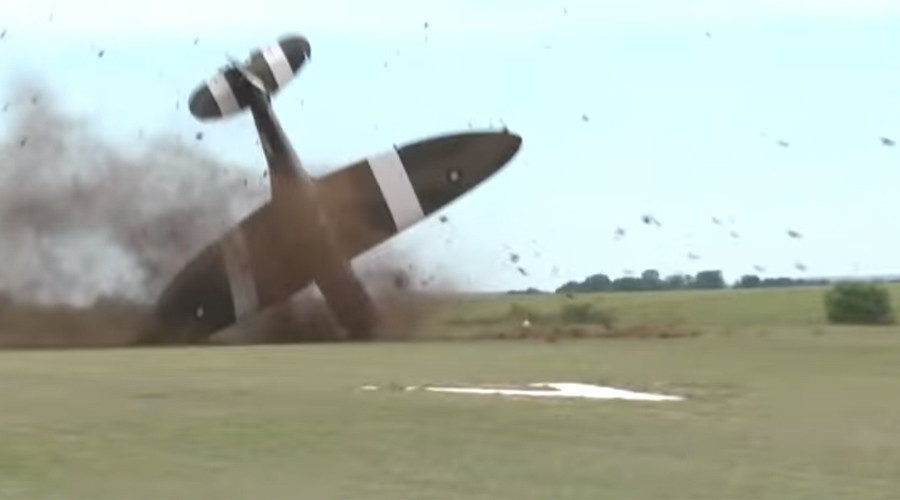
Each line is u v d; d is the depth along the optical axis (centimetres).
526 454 5972
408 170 18175
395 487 5200
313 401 8088
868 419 7262
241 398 8306
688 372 10481
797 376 10025
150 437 6512
